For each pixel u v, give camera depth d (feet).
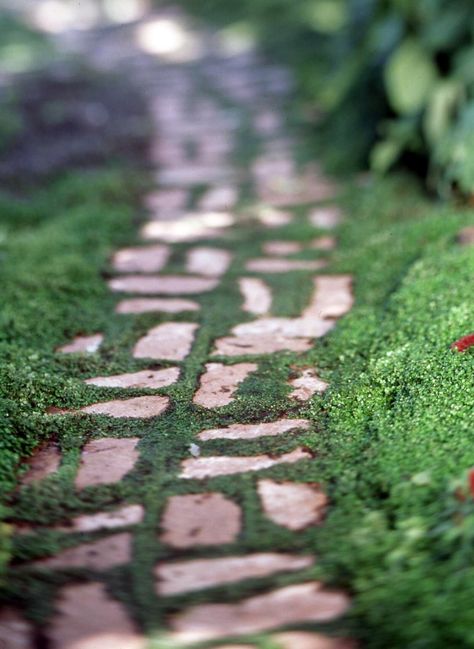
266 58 20.49
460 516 7.20
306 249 10.90
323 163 13.48
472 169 10.87
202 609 7.05
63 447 8.13
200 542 7.40
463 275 9.37
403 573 7.09
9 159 13.96
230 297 9.98
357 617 6.95
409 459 7.73
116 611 7.06
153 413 8.43
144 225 11.59
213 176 13.20
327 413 8.35
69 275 10.23
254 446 8.09
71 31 25.99
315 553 7.30
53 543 7.41
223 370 8.89
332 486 7.72
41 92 18.30
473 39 11.51
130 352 9.16
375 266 10.23
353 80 13.64
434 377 8.27
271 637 6.89
